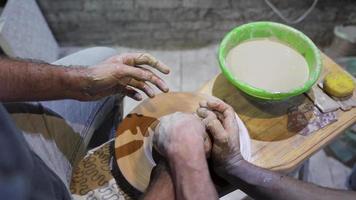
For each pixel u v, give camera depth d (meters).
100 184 0.80
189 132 0.69
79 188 0.80
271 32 0.97
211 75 1.75
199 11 1.71
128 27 1.79
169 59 1.83
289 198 0.68
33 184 0.43
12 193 0.28
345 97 0.91
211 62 1.81
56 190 0.58
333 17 1.70
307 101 0.90
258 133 0.86
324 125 0.86
